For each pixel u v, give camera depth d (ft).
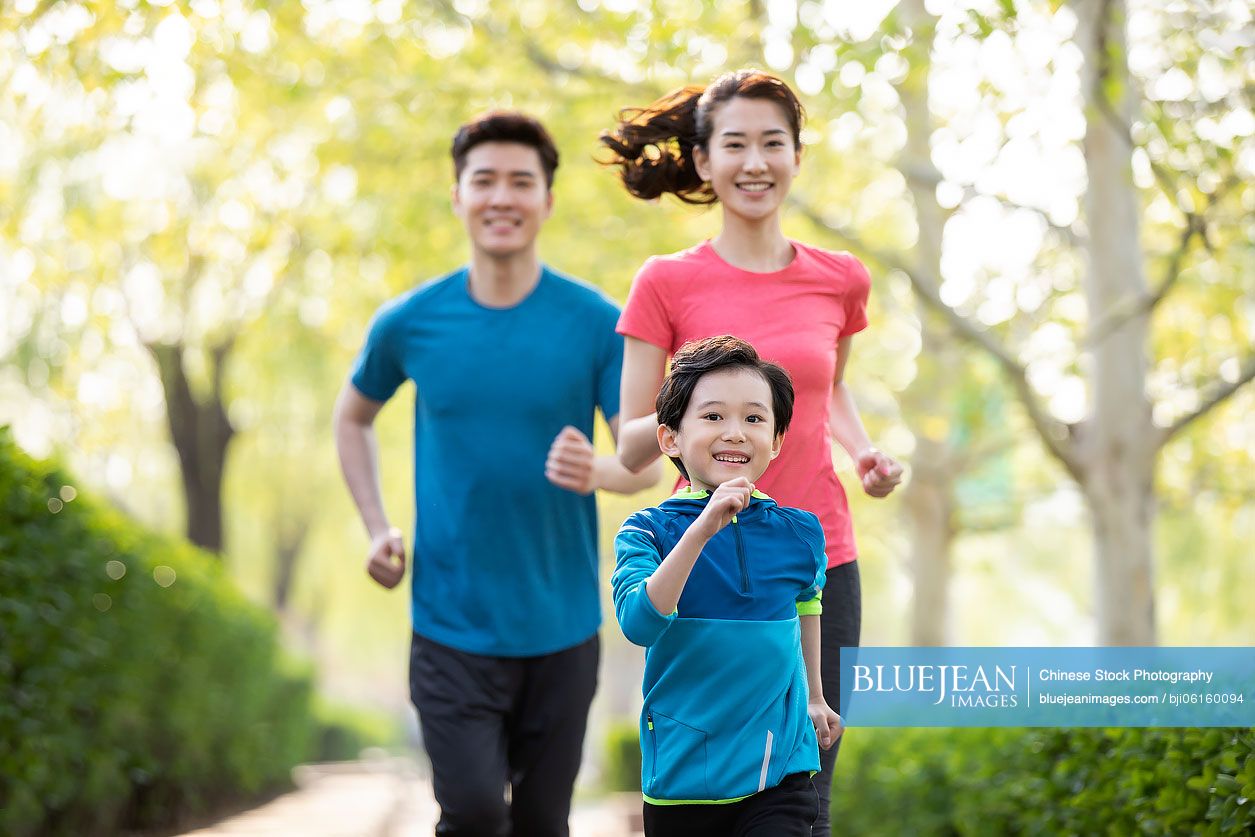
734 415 30.17
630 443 35.63
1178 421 88.33
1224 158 66.95
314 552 260.83
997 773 59.31
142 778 77.46
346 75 98.89
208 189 119.65
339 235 115.65
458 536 43.34
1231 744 37.52
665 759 29.99
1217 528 133.39
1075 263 102.32
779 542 30.78
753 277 36.35
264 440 200.75
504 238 43.91
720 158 36.06
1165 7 72.13
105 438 147.33
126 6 65.72
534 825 44.47
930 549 128.98
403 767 214.07
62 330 131.23
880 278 108.58
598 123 97.30
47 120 81.97
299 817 101.04
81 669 65.41
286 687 137.80
